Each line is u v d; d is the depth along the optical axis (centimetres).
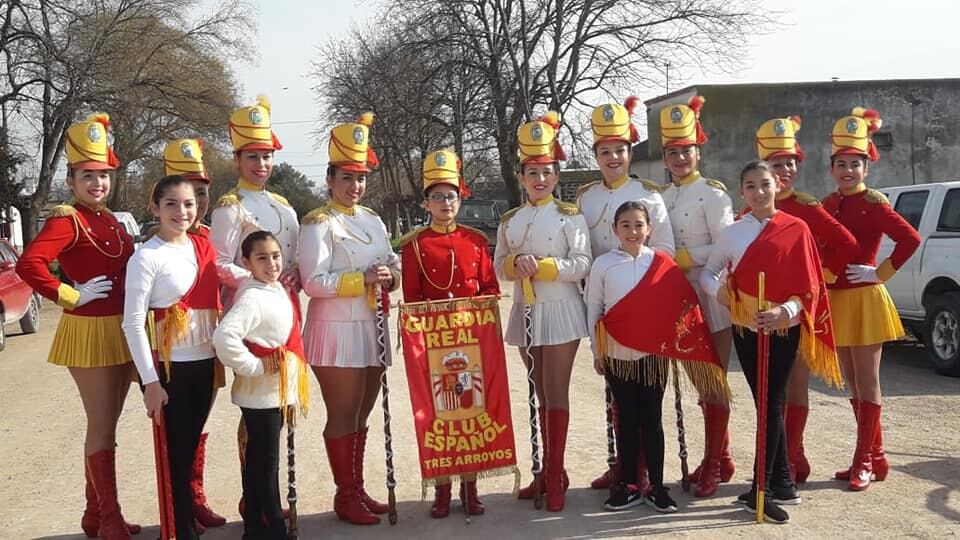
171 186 435
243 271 475
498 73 2398
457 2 2381
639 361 488
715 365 497
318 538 475
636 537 457
